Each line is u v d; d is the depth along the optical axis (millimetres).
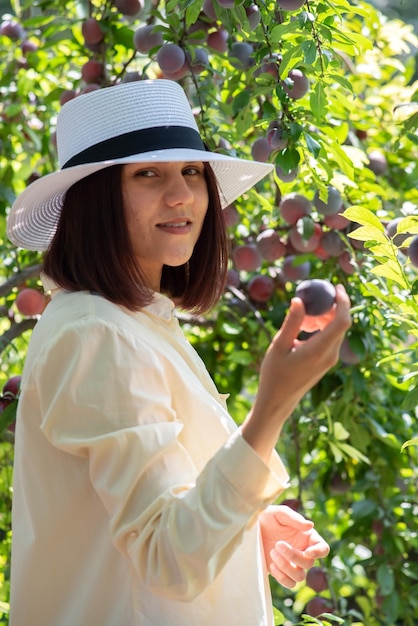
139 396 1206
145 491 1159
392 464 2885
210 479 1113
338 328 1078
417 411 2998
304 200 2467
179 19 2248
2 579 2838
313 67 2045
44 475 1303
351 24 2982
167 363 1289
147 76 2613
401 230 1734
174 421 1231
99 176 1380
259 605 1328
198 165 1476
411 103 1991
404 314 1984
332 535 3133
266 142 2256
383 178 3051
